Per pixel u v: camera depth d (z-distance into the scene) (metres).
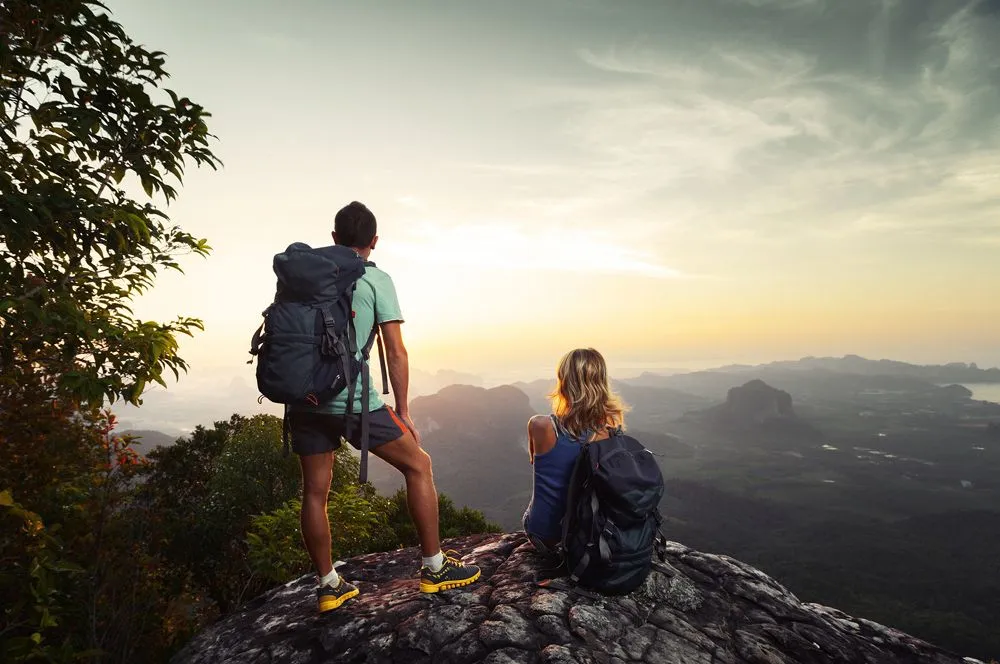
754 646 2.74
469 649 2.43
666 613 2.88
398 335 2.66
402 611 2.77
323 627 2.79
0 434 4.38
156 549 5.84
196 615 7.96
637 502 2.71
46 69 3.59
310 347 2.38
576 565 2.79
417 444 2.78
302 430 2.67
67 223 3.73
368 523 7.76
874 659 2.92
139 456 6.90
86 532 5.04
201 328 4.06
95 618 4.63
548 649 2.39
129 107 3.88
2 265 3.28
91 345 3.63
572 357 3.07
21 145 3.53
